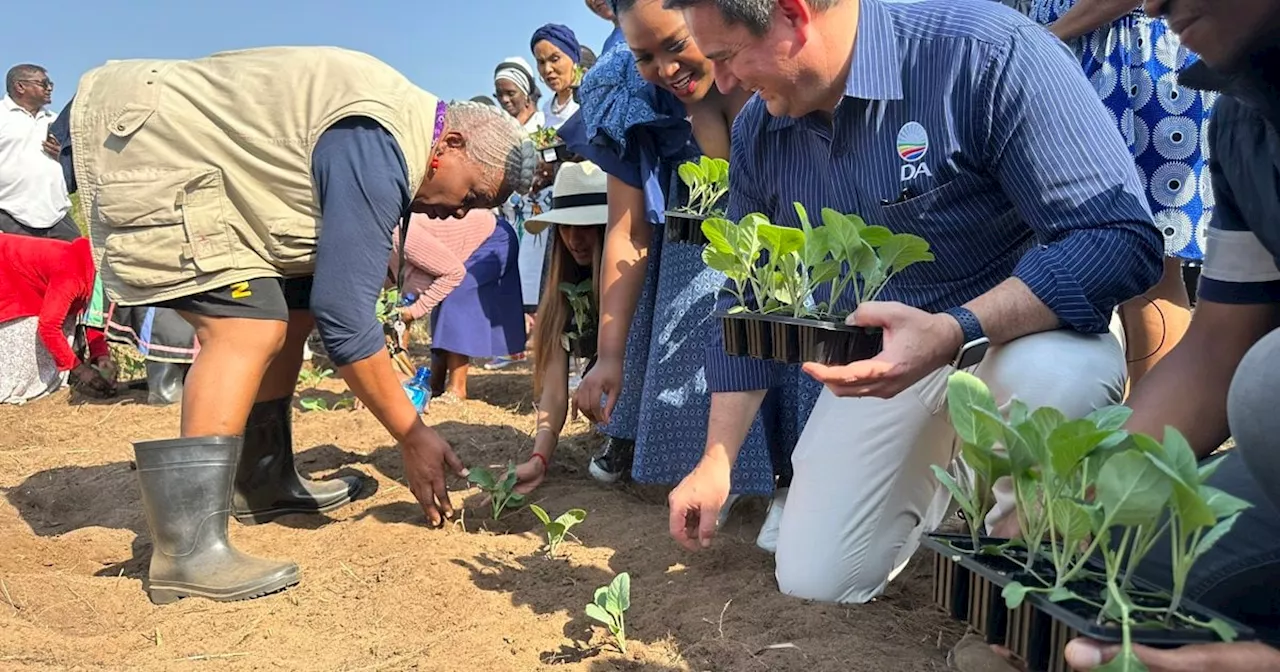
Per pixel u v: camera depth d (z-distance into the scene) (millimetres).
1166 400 1823
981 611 1419
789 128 2201
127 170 2416
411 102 2525
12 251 5230
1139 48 2713
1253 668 1121
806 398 2820
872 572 2246
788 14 1854
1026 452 1316
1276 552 1546
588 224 3301
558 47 6000
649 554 2598
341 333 2480
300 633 2129
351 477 3312
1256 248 1756
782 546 2305
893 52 1979
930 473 2266
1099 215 1840
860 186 2104
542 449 3234
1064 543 1282
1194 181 2723
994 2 2053
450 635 2100
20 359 5312
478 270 4949
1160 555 1622
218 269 2406
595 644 2049
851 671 1845
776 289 2088
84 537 2840
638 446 3023
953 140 1960
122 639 2107
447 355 5215
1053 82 1870
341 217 2414
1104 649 1146
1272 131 1533
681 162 2975
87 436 4402
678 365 2969
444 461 2760
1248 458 1405
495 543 2715
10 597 2277
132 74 2488
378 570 2475
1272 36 1369
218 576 2336
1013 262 2178
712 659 1941
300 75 2473
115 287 2451
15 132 6125
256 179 2447
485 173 2709
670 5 1906
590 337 3400
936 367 1770
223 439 2393
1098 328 1885
